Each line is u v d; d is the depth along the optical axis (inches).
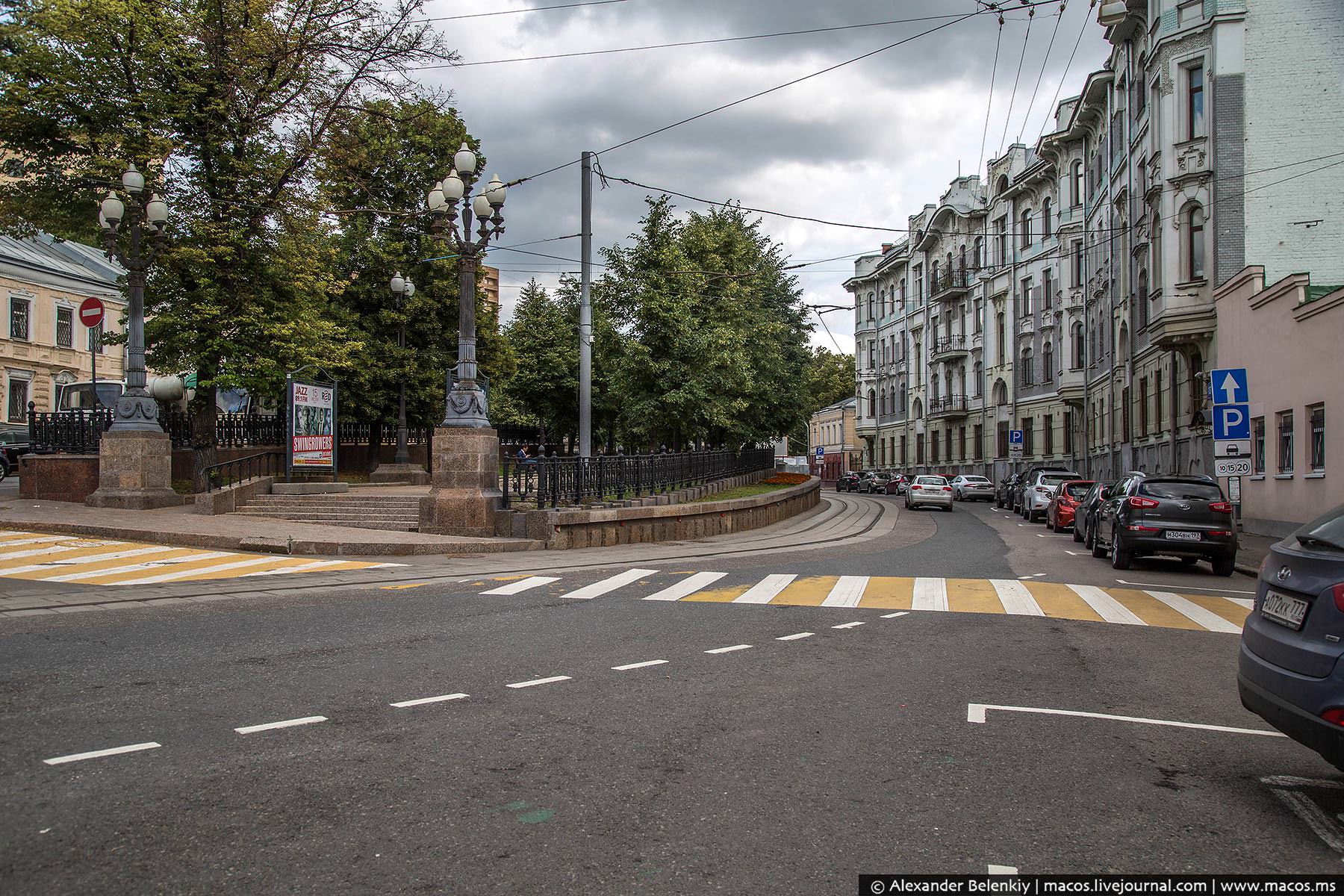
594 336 998.4
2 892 127.3
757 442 1676.9
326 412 874.8
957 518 1194.0
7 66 775.1
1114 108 1358.3
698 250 1218.0
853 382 3905.0
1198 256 1008.2
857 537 849.5
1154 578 539.2
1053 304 1787.6
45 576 465.1
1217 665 291.4
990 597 434.0
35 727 206.4
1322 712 157.5
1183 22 1016.9
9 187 843.4
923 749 197.8
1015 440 1774.1
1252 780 181.6
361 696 236.1
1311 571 168.2
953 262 2267.5
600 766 183.9
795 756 192.1
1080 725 218.4
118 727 206.8
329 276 926.4
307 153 839.1
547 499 698.8
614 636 322.0
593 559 580.1
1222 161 972.6
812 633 333.7
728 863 139.6
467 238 667.4
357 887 130.3
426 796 166.2
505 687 247.4
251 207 838.5
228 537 598.2
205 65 794.2
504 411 1838.1
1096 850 146.5
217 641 306.0
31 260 1674.5
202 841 145.6
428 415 1190.3
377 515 724.7
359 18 816.3
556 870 136.6
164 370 856.3
